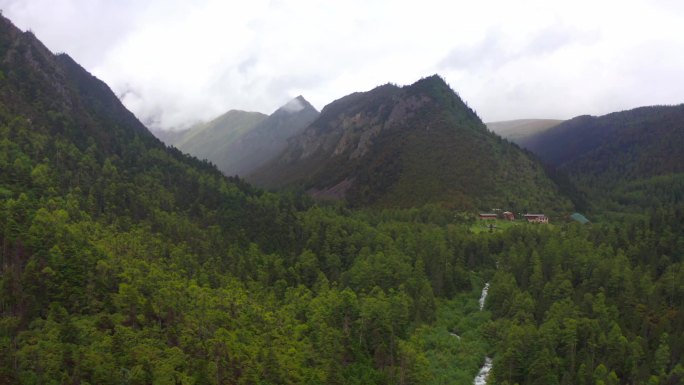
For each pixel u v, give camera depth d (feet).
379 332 413.18
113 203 559.79
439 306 520.01
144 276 402.11
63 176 558.15
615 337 384.06
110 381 274.16
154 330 331.98
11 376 261.85
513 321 442.50
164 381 280.31
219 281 485.15
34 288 332.80
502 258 622.95
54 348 284.82
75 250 372.99
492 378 371.97
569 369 369.50
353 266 565.12
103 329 321.73
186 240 544.62
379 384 352.08
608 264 516.73
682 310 419.54
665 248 571.69
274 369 326.03
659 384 345.92
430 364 400.88
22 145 572.51
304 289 515.09
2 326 300.20
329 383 331.98
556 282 500.74
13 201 414.62
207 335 351.67
